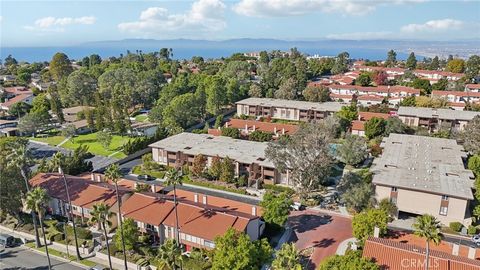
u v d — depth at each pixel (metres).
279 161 73.50
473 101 138.50
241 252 45.53
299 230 63.81
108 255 52.78
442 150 85.38
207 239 55.28
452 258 45.31
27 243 63.69
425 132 104.94
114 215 65.12
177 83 154.75
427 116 111.81
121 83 162.38
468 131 91.69
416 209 65.62
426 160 78.56
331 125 101.50
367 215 55.44
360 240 55.66
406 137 95.81
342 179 74.62
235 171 85.25
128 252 58.38
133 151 102.81
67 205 69.81
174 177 56.00
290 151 73.81
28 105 153.88
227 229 53.16
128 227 57.47
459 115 112.25
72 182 73.94
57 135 125.44
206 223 57.94
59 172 82.25
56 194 70.50
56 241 63.34
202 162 85.75
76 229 63.78
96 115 126.50
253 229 58.31
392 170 73.00
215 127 123.00
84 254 59.78
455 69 196.88
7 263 57.72
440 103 129.50
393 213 66.00
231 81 153.50
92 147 112.06
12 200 66.19
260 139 106.50
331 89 159.25
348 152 89.31
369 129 107.38
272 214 61.12
